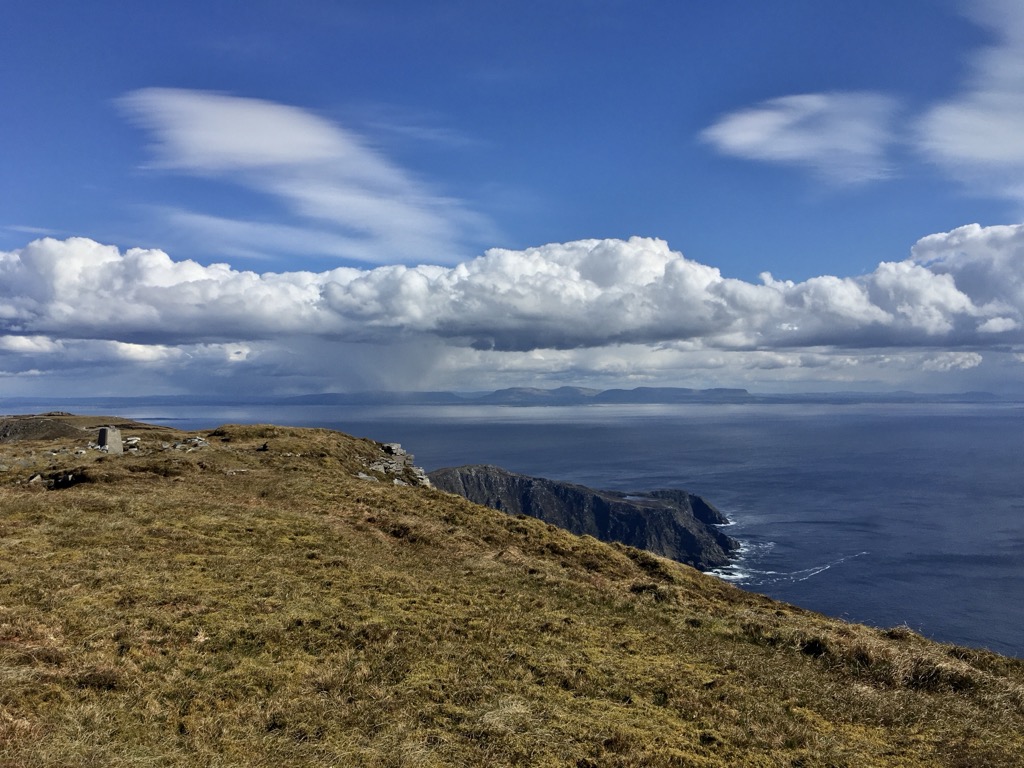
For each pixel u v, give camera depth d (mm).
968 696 17125
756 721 14102
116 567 19562
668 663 17281
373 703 13391
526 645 17297
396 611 18656
